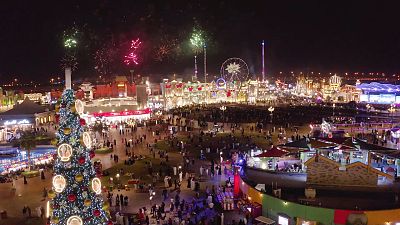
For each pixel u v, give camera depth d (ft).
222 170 146.41
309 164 107.55
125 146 191.72
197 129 236.02
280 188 105.50
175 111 323.78
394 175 111.86
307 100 439.63
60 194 59.57
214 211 105.50
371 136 197.26
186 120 258.37
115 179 137.49
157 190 125.29
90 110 259.60
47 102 313.32
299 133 218.79
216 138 206.08
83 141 60.59
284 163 128.88
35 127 226.17
